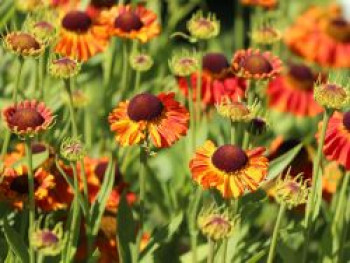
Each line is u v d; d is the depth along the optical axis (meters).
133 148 1.53
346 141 1.32
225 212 1.19
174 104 1.27
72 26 1.47
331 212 1.37
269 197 1.38
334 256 1.34
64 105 1.47
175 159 1.57
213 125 1.54
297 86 1.76
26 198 1.27
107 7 1.56
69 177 1.27
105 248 1.36
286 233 1.30
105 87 1.56
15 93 1.29
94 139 1.63
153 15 1.48
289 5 2.23
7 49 1.27
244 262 1.34
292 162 1.39
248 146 1.32
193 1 1.80
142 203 1.28
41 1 1.50
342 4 2.00
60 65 1.26
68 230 1.27
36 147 1.34
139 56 1.46
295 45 1.85
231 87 1.50
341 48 1.84
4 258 1.30
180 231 1.39
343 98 1.21
